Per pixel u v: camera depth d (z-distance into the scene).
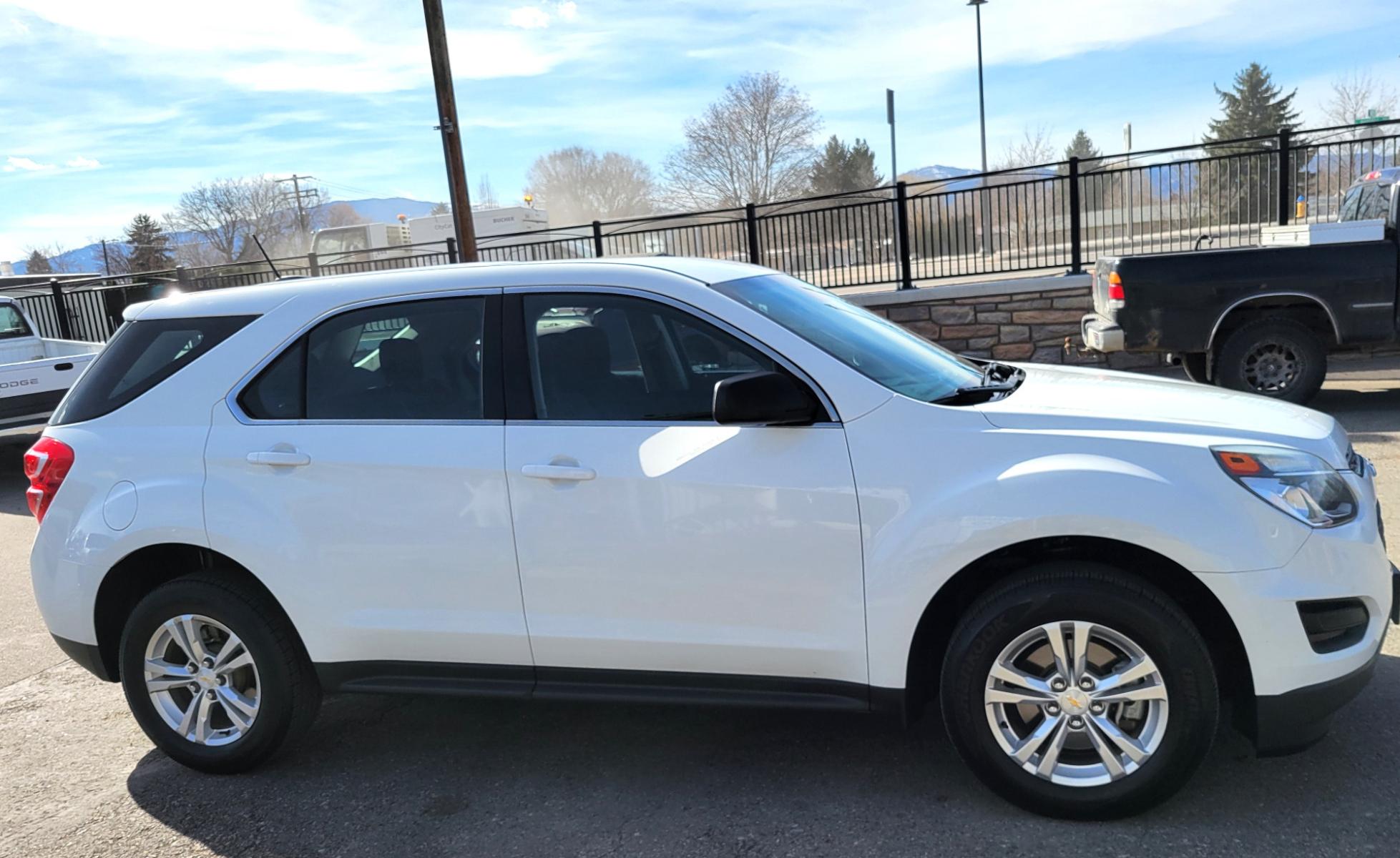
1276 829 2.99
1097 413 3.17
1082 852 2.95
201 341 3.83
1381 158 10.78
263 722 3.72
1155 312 8.54
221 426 3.70
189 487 3.66
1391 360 10.91
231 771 3.84
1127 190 11.23
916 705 3.26
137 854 3.36
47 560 3.86
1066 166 11.46
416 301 3.66
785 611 3.22
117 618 3.96
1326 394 9.55
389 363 3.64
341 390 3.65
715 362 3.38
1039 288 11.13
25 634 5.86
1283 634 2.89
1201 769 3.36
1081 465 2.97
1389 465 6.79
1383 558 3.11
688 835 3.21
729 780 3.54
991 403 3.29
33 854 3.41
